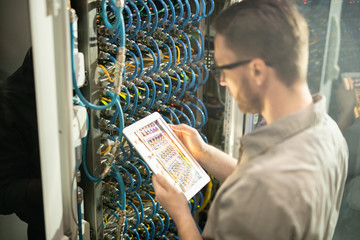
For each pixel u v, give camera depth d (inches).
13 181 46.7
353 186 62.7
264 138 35.3
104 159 58.0
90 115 51.7
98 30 53.5
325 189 35.2
